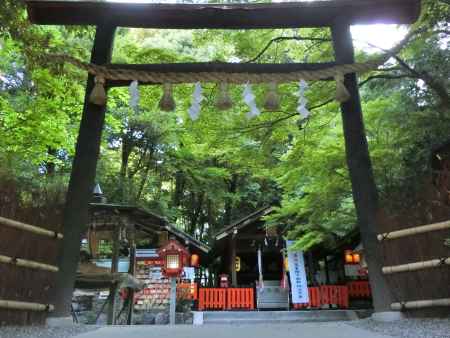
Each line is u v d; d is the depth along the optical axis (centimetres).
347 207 1122
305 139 898
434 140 802
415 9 566
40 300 475
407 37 567
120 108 1722
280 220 1372
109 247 1232
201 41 871
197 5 564
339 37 580
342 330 432
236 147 909
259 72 557
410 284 484
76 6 560
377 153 820
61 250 504
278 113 824
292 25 604
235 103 797
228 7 563
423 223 479
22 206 471
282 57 884
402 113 829
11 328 427
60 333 424
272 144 898
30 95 927
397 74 877
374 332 411
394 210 505
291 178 981
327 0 561
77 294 1422
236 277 1706
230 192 2267
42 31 848
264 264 1822
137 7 562
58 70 648
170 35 1423
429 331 389
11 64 1018
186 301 1505
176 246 1292
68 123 1101
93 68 531
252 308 1536
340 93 525
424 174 726
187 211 2373
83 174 537
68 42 945
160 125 1820
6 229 448
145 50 823
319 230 1277
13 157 899
